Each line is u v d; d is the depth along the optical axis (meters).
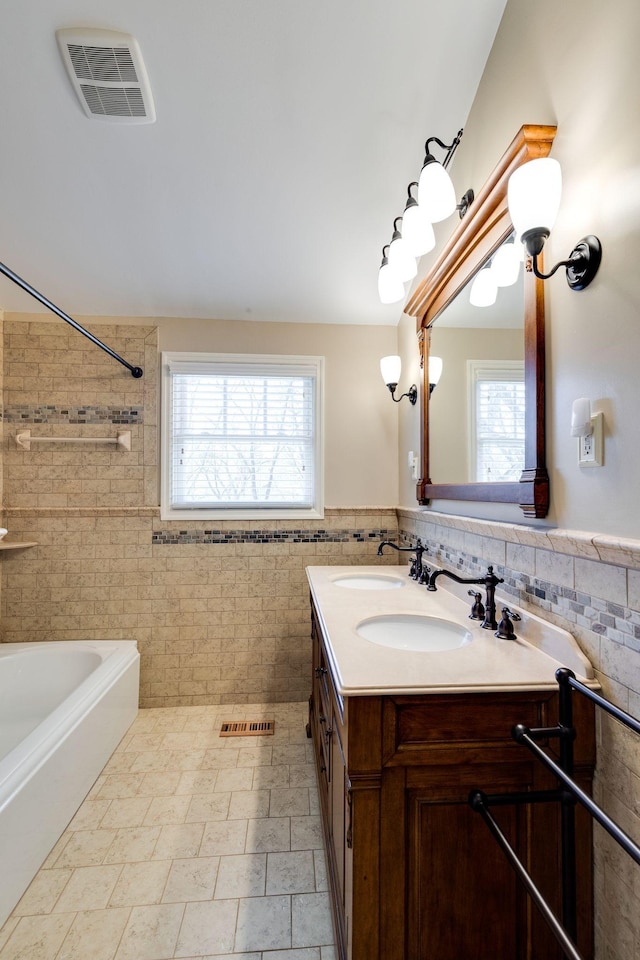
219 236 1.94
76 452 2.34
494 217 1.19
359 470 2.46
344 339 2.46
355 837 0.81
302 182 1.71
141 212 1.82
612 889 0.80
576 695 0.84
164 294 2.26
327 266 2.11
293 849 1.41
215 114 1.46
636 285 0.74
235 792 1.68
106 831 1.48
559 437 0.96
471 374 1.40
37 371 2.32
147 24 1.23
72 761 1.54
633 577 0.76
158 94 1.40
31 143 1.54
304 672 2.39
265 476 2.45
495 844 0.82
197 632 2.37
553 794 0.79
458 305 1.52
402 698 0.81
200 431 2.42
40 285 2.17
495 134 1.26
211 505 2.42
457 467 1.52
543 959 0.82
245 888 1.27
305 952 1.09
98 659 2.13
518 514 1.13
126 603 2.34
